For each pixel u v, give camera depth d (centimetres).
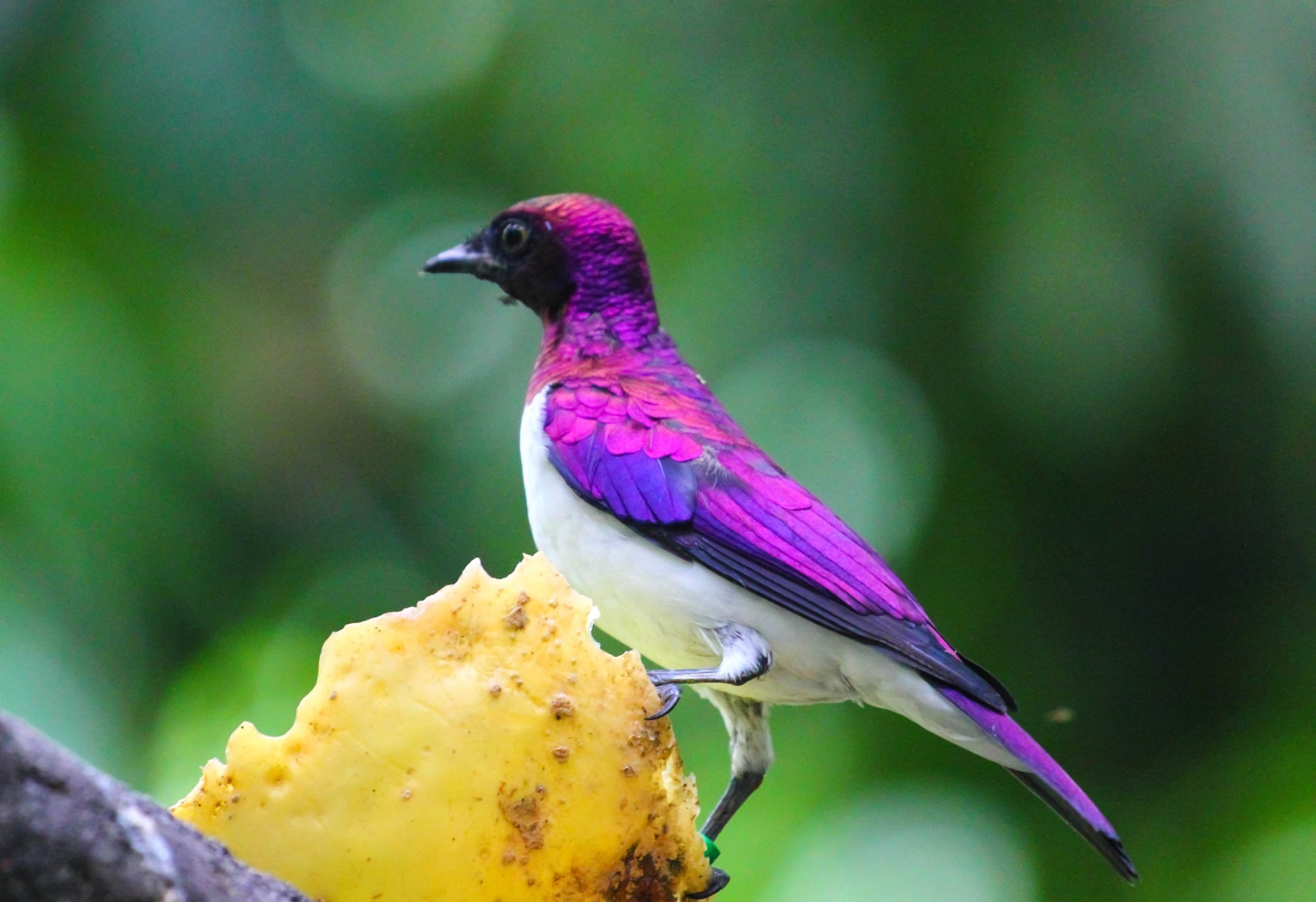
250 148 1186
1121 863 705
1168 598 1212
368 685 487
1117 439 1137
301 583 1280
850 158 1153
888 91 1148
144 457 1012
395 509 1365
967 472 1159
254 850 474
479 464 1273
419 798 482
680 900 530
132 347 1043
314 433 1395
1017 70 1134
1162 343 1103
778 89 1184
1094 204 1110
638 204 1220
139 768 950
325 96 1228
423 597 1259
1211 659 1217
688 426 834
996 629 1190
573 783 499
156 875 368
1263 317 1112
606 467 819
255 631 1141
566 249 946
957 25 1145
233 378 1291
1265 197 1109
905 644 762
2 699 876
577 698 502
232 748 479
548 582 511
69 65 1140
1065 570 1191
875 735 1133
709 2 1233
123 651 957
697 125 1209
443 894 485
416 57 1318
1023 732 748
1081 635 1205
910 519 1145
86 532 953
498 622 502
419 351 1352
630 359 920
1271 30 1127
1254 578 1215
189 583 1041
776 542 787
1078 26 1138
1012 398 1130
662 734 514
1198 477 1173
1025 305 1106
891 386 1148
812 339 1150
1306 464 1161
